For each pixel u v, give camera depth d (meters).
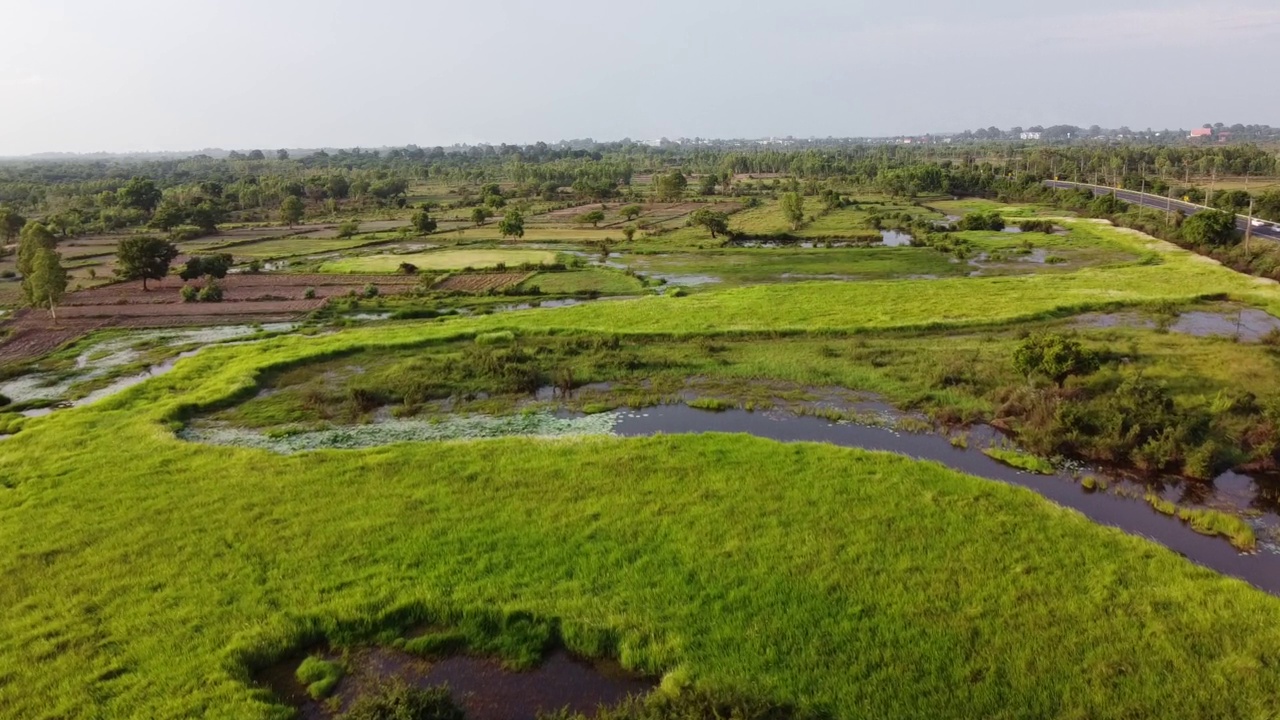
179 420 31.42
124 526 21.42
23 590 18.41
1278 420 25.34
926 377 33.88
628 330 43.72
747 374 35.81
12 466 26.31
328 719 14.31
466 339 43.88
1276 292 48.62
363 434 29.67
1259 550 19.77
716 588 17.69
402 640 16.41
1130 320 44.00
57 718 14.10
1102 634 15.63
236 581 18.45
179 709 14.21
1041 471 24.69
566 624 16.55
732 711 13.34
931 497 21.95
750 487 22.97
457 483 23.80
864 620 16.38
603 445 26.66
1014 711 13.69
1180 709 13.57
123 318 53.97
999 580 17.67
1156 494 23.05
